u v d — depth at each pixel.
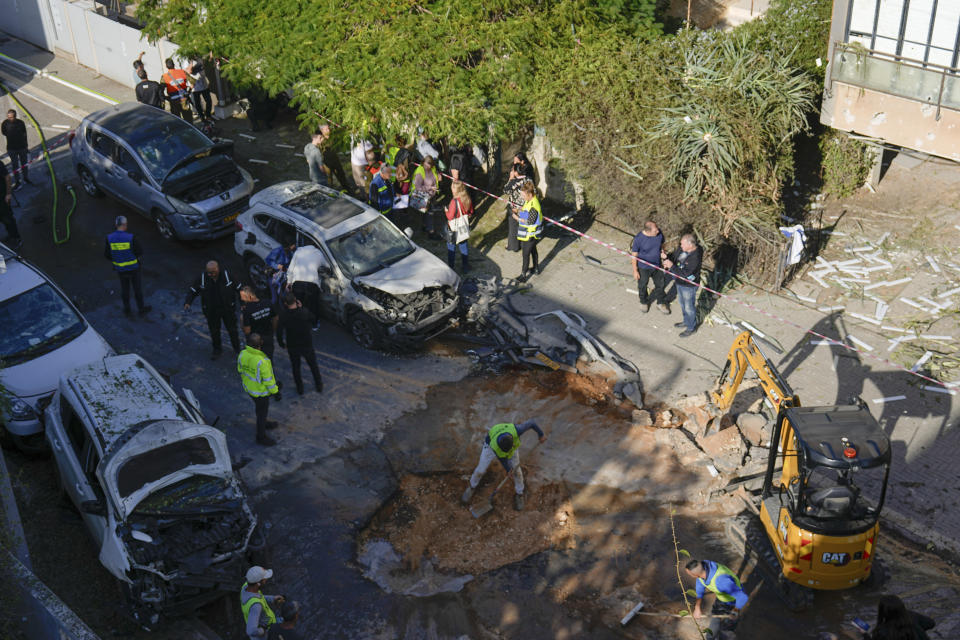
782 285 14.88
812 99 15.30
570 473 11.31
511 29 16.28
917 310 14.09
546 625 9.34
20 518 10.47
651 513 10.72
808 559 8.91
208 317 13.18
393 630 9.29
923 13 13.41
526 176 15.21
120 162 16.62
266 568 9.87
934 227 16.20
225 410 12.52
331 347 13.84
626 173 14.71
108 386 10.57
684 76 15.03
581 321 13.98
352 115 15.31
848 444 8.67
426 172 15.90
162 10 18.86
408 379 13.09
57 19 23.89
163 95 20.02
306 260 13.47
